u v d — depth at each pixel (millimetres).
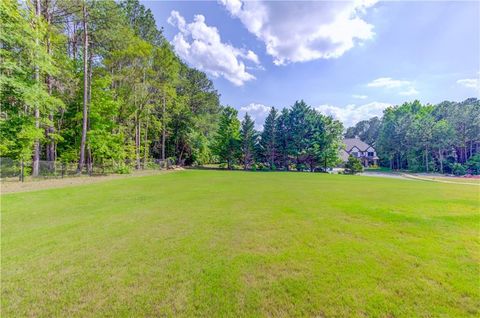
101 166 19625
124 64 21531
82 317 2078
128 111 23000
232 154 37250
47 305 2248
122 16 19531
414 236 4391
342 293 2471
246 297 2396
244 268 3059
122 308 2207
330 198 8711
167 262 3232
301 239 4215
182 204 7348
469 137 31984
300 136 35344
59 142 20125
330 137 34531
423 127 35062
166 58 23688
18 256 3398
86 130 18156
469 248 3779
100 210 6402
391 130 42531
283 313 2146
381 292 2494
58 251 3596
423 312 2168
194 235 4414
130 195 8938
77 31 18750
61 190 9930
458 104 37312
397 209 6770
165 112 29594
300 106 36625
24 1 12281
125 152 22062
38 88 12281
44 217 5609
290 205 7316
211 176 19266
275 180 16578
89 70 19609
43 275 2840
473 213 6273
